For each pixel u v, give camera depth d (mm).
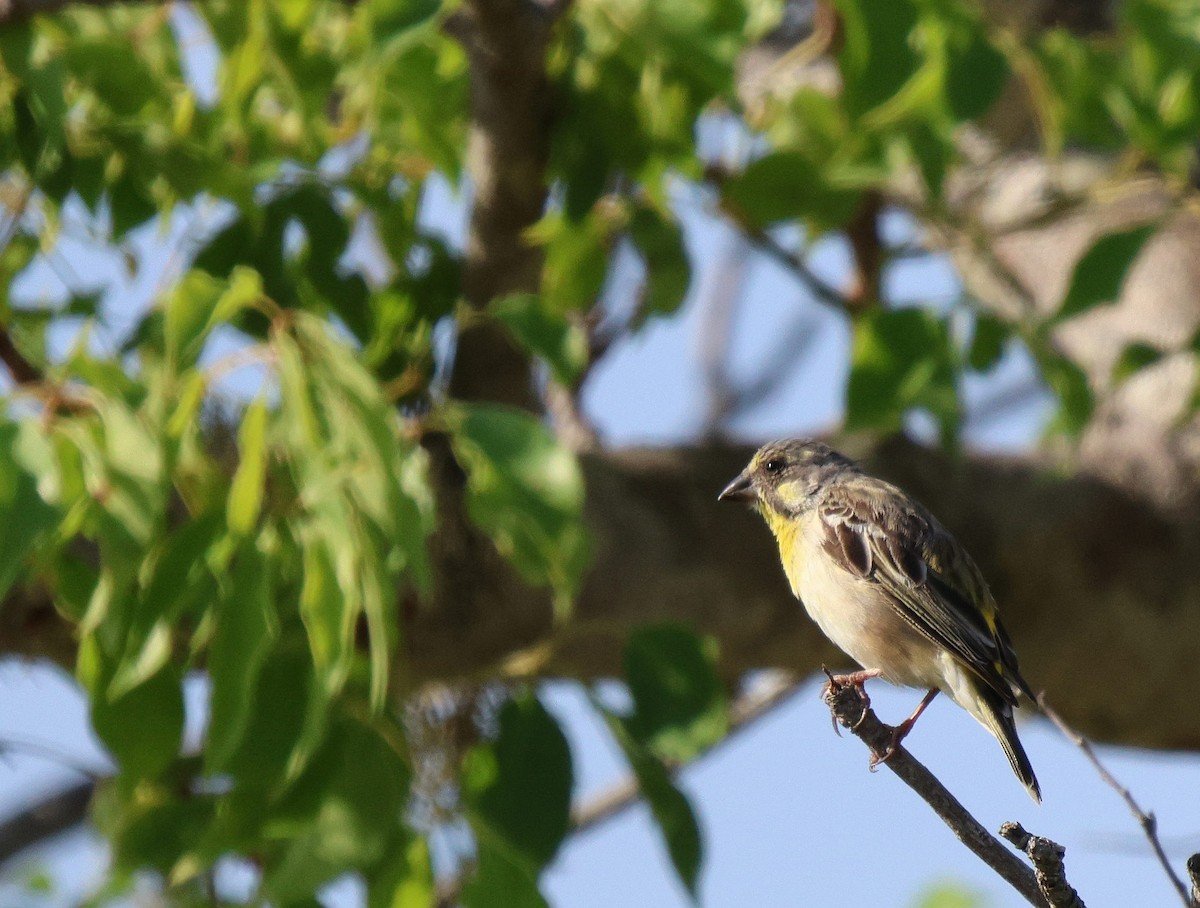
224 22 10078
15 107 10055
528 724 9703
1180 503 12867
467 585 11234
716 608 12047
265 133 10695
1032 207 14375
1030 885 7457
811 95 11188
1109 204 14297
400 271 11469
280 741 8914
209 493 8984
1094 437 13234
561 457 8578
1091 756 7848
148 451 7680
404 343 11211
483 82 10727
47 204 10695
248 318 10523
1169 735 13367
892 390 10414
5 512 7320
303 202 10781
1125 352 11289
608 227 12117
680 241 11695
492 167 11156
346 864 8828
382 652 7711
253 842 9000
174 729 9055
